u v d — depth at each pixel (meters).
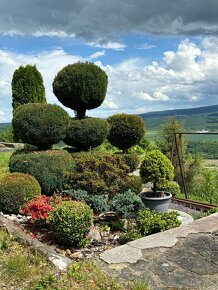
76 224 4.35
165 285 3.07
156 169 5.73
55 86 8.68
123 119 9.03
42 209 4.91
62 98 8.69
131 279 3.16
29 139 7.19
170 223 4.87
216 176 9.87
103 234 5.01
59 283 3.03
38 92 13.53
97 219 5.53
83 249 4.45
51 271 3.31
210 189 9.65
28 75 13.25
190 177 9.80
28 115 7.09
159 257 3.66
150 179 5.81
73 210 4.41
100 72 8.77
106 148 11.72
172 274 3.28
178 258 3.64
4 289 3.02
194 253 3.78
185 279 3.19
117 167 6.12
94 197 5.66
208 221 4.92
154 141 10.29
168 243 4.05
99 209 5.51
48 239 4.66
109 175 5.87
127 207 5.51
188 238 4.23
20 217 5.53
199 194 9.80
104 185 5.75
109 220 5.62
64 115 7.40
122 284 3.06
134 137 9.05
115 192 5.88
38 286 2.98
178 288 3.02
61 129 7.30
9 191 5.65
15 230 4.44
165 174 5.79
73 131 8.09
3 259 3.63
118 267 3.42
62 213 4.39
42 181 6.44
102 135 8.27
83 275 3.15
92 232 4.86
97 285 3.01
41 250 3.76
